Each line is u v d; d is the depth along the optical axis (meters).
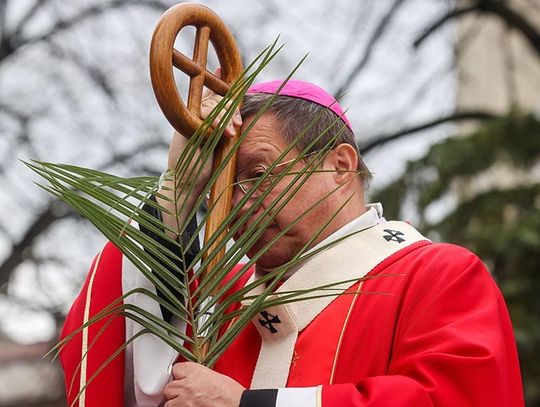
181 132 5.53
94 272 6.21
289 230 5.84
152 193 5.26
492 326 5.43
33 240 20.22
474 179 19.09
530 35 20.61
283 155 5.35
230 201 5.63
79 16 20.61
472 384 5.16
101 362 5.95
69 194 5.18
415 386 5.12
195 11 5.61
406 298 5.66
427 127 19.00
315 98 5.98
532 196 18.19
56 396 26.16
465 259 5.72
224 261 5.30
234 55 5.85
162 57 5.42
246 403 5.13
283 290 5.90
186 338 5.34
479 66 27.20
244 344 6.05
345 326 5.73
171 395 5.16
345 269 5.91
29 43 20.81
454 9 19.06
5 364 27.50
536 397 16.38
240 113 5.87
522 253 17.23
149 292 5.36
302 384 5.68
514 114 18.75
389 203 18.52
